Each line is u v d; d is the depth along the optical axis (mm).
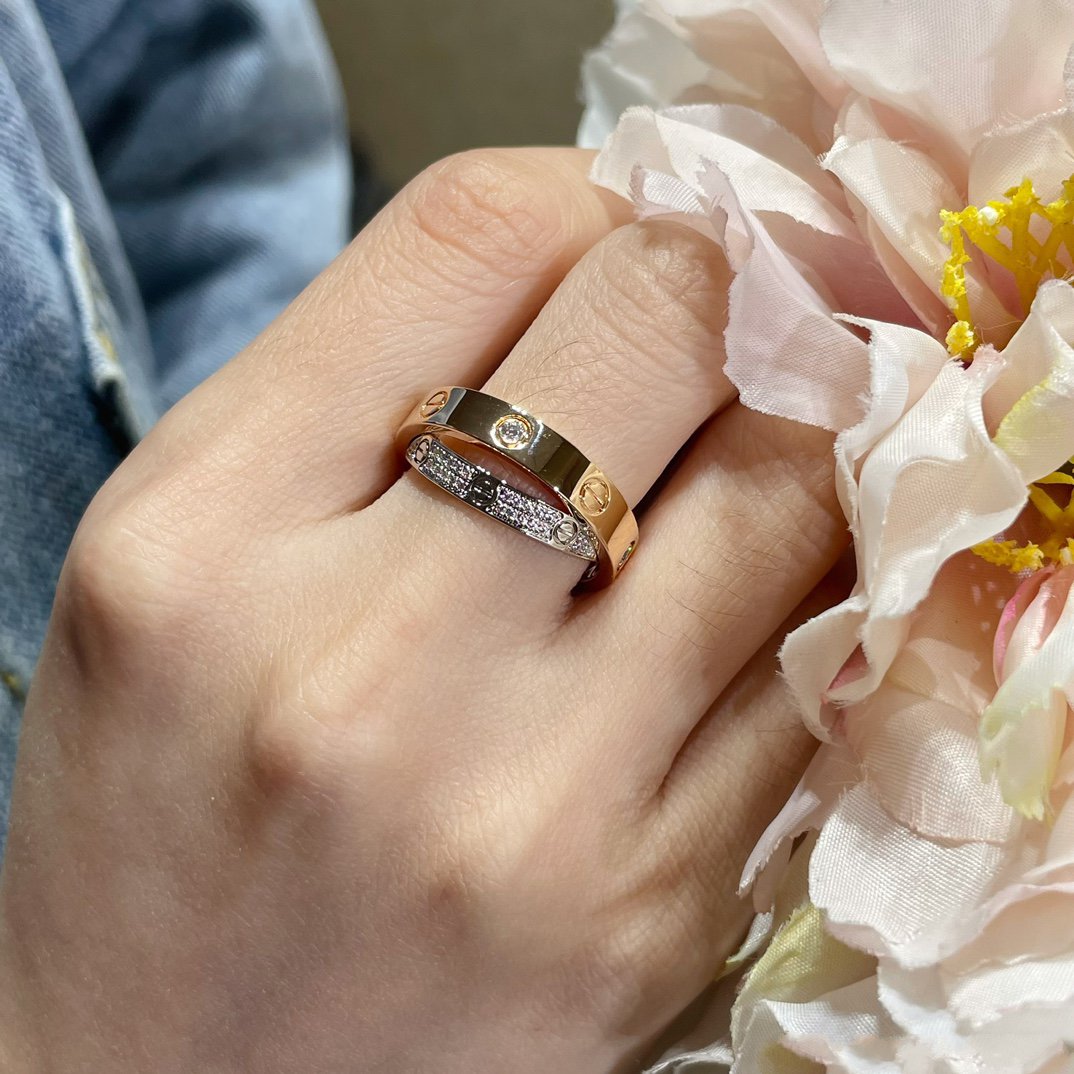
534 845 110
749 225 93
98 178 197
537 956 112
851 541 109
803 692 94
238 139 198
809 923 101
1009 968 89
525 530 108
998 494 87
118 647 112
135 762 114
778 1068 101
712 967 116
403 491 113
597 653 112
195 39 187
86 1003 119
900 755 95
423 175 117
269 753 109
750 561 109
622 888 113
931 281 97
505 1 236
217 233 200
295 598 112
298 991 115
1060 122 92
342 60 247
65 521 149
